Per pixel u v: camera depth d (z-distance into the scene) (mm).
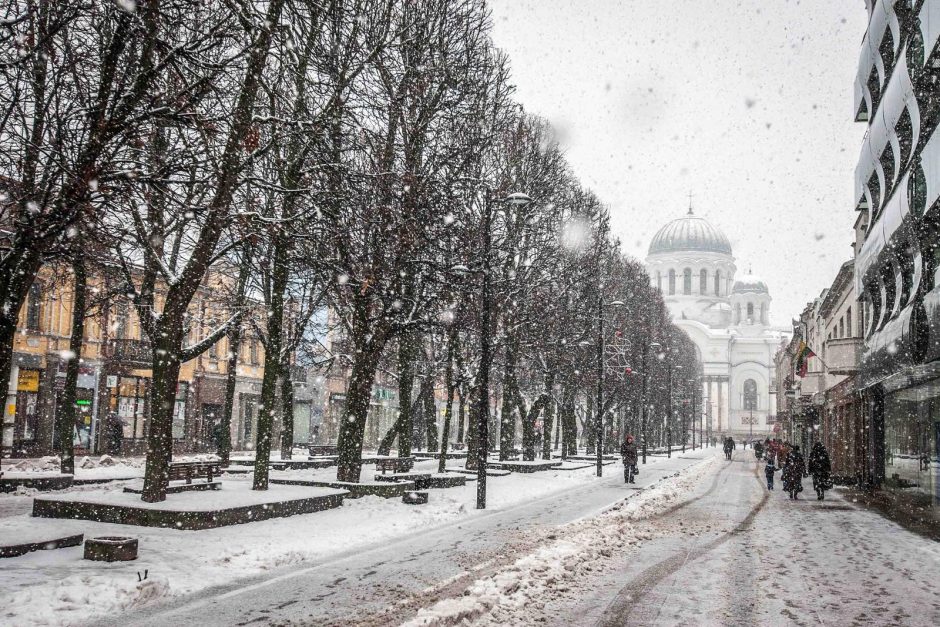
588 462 45781
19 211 12453
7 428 31062
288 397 30453
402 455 28516
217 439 41562
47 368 32969
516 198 21828
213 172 13914
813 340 57688
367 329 21297
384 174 18609
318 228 18250
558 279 32938
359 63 19312
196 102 12523
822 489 25688
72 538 11203
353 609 8344
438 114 21547
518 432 85125
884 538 15547
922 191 21875
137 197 14125
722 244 162000
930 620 8641
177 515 13227
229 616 8023
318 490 17891
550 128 32125
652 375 62688
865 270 31672
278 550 11672
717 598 9430
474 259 22859
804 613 8805
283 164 17656
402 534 14375
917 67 21438
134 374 37781
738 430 149875
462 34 22547
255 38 12430
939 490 20172
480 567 10930
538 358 36938
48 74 12656
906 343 22875
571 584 9914
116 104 11609
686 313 157750
